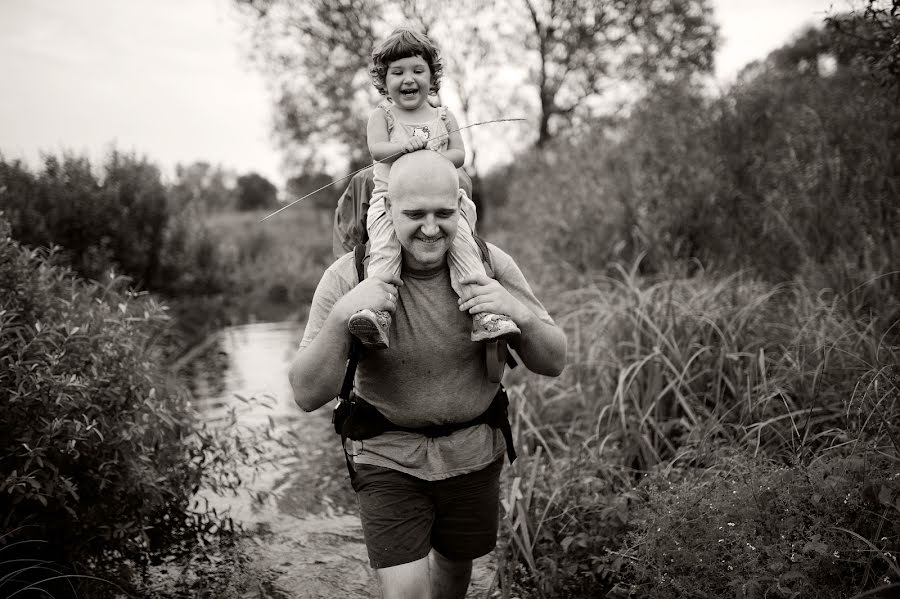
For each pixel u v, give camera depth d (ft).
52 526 11.14
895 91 17.40
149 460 12.55
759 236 21.67
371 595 11.50
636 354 14.94
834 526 8.37
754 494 9.25
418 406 7.89
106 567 12.06
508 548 11.93
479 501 8.36
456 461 8.10
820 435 11.12
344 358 7.57
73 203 35.19
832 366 13.46
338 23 47.44
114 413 11.94
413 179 7.22
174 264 43.42
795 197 21.16
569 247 28.09
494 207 55.98
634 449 13.46
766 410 12.73
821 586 8.20
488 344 7.54
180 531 13.61
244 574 12.13
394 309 7.43
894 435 9.61
